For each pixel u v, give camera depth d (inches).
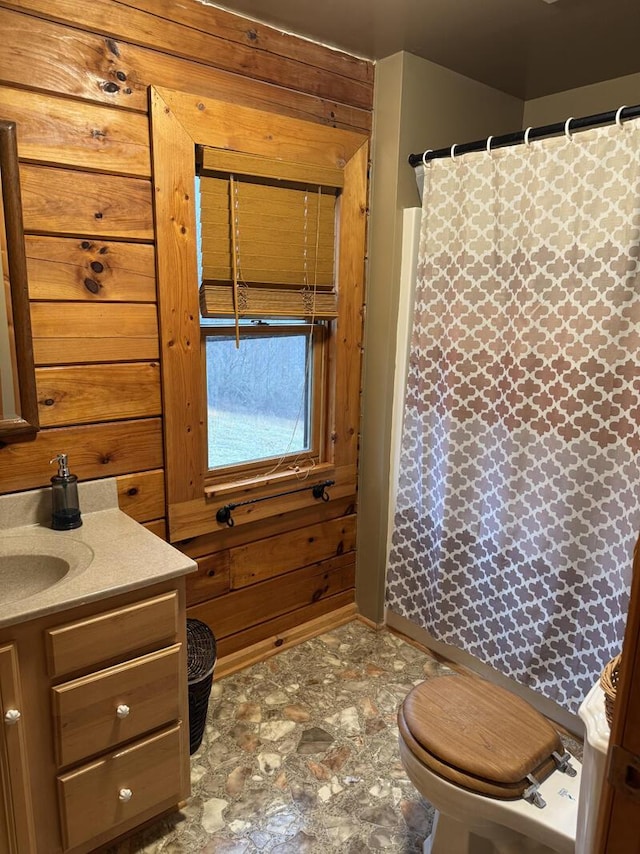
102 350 73.4
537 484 81.7
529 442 81.7
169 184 74.5
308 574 103.7
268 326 91.8
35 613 52.6
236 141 79.5
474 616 92.5
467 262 85.0
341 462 102.7
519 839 54.8
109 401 75.0
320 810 70.2
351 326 98.2
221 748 79.3
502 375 83.4
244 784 73.6
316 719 85.0
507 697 62.9
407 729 58.8
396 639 105.2
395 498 102.7
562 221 74.8
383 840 66.6
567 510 79.0
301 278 90.6
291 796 72.1
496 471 86.0
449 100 97.6
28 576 64.9
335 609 109.7
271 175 83.0
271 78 82.3
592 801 41.3
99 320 72.6
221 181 80.0
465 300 86.0
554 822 50.4
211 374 87.2
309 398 100.0
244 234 82.9
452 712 60.3
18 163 63.8
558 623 82.4
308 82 86.1
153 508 81.7
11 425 67.3
